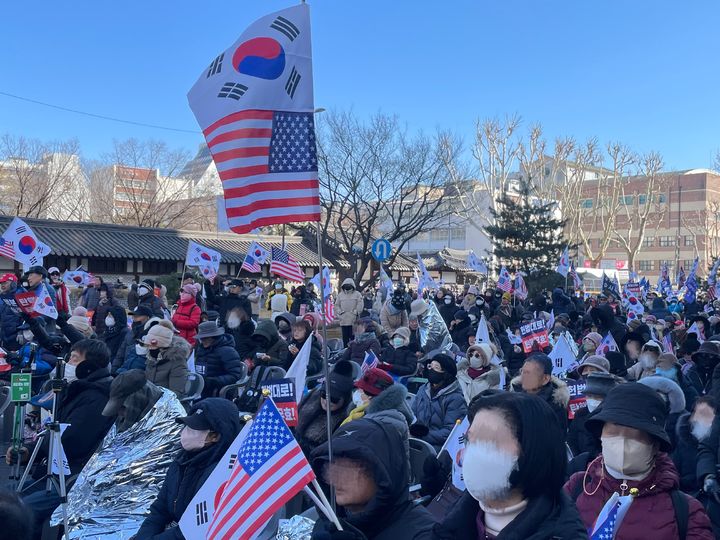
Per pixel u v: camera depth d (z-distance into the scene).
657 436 3.12
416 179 33.00
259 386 7.88
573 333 16.75
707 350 8.81
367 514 2.97
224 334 8.90
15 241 13.53
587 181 81.38
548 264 34.78
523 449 2.21
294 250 38.69
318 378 9.16
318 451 3.34
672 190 83.81
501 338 13.97
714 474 5.01
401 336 10.27
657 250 84.06
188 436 4.30
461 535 2.41
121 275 33.41
